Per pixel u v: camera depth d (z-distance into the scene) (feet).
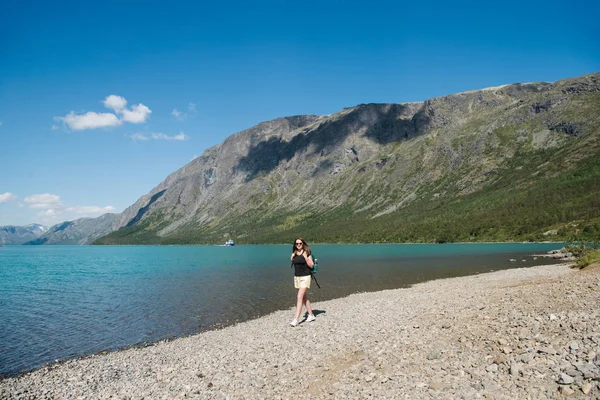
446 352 43.91
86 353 76.64
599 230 465.06
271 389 43.45
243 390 44.14
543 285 73.00
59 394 49.80
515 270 179.01
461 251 408.67
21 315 115.96
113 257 568.82
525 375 32.45
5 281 220.64
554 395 28.19
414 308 83.56
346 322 77.30
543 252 331.98
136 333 92.32
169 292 159.33
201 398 42.91
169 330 94.38
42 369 65.05
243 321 101.35
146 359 65.77
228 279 206.08
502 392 30.76
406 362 43.24
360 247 652.89
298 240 79.71
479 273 188.96
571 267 154.81
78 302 138.62
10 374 64.28
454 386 34.09
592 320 39.65
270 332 76.43
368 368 44.16
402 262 290.76
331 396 37.96
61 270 310.65
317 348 58.85
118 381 53.93
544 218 613.11
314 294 144.05
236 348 66.03
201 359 61.26
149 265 350.84
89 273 271.69
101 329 96.73
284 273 238.68
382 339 57.11
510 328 45.65
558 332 39.45
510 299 63.57
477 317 55.88
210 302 132.46
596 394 26.35
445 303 81.46
